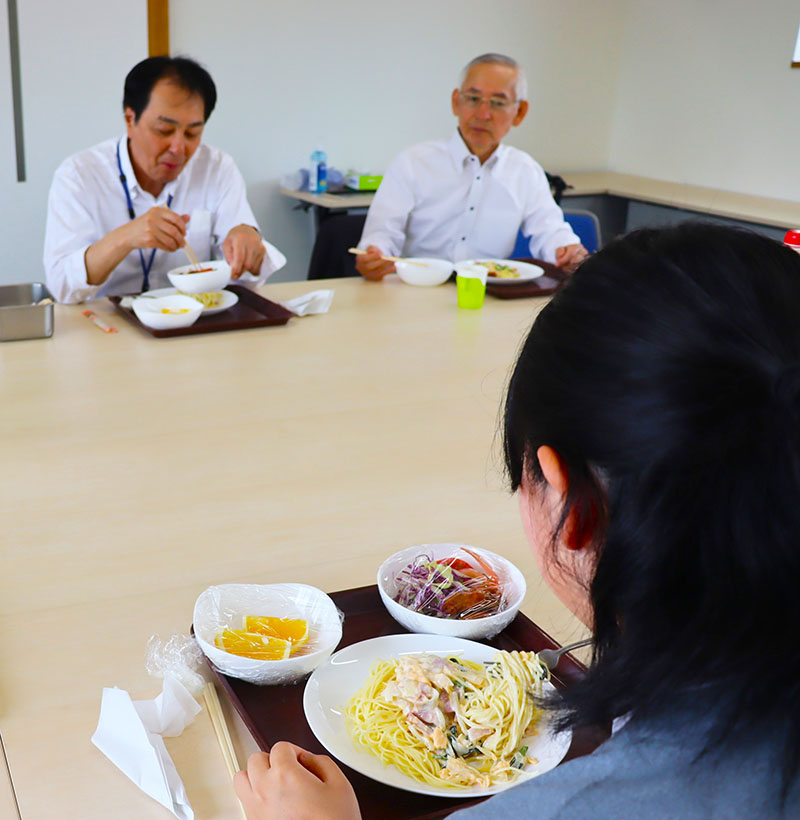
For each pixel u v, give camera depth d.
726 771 0.47
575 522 0.53
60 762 0.85
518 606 1.03
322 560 1.21
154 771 0.82
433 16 4.65
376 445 1.59
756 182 4.68
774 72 4.49
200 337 2.14
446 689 0.85
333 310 2.42
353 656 0.95
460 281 2.47
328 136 4.61
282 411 1.72
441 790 0.78
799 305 0.46
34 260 3.84
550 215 3.40
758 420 0.44
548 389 0.51
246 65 4.32
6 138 3.62
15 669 0.97
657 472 0.46
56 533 1.25
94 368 1.89
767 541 0.45
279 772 0.74
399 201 3.27
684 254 0.48
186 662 0.98
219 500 1.36
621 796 0.49
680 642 0.47
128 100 2.56
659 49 5.06
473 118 3.19
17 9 3.46
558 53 5.07
